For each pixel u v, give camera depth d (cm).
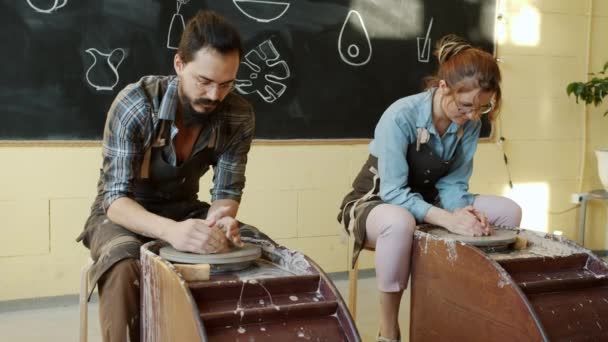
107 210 183
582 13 421
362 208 227
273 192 355
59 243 317
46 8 303
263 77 346
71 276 321
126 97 181
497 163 409
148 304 162
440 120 228
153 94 183
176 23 325
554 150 424
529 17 407
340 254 375
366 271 386
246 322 145
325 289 156
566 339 170
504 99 406
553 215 428
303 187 361
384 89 374
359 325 294
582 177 432
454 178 243
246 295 153
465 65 204
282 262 174
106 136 185
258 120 348
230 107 196
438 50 230
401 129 226
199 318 136
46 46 304
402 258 211
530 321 168
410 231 210
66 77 309
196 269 152
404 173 227
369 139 373
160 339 155
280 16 346
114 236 180
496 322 178
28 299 314
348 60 363
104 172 187
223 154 204
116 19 314
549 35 413
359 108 369
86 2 309
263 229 356
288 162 356
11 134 303
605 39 429
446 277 196
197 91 171
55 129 310
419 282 209
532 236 210
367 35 367
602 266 188
